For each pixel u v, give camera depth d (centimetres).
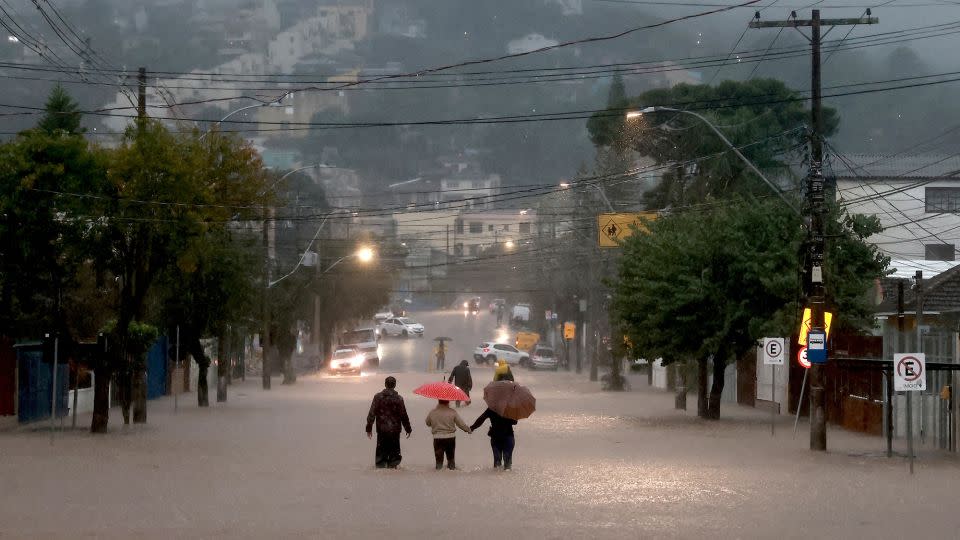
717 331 3612
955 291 3450
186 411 4094
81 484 1808
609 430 3281
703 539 1273
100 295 4028
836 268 3381
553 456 2439
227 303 4266
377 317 13200
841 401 3612
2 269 2978
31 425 3369
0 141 3061
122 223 2942
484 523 1390
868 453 2572
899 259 5028
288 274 6316
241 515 1459
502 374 2197
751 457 2434
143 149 2942
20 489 1736
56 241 2967
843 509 1556
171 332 4462
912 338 3164
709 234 3634
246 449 2530
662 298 3666
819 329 2609
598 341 7850
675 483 1866
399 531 1322
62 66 3778
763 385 4731
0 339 3297
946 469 2198
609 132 6588
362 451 2486
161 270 3497
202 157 3147
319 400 4897
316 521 1404
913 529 1371
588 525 1377
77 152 2925
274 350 8506
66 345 2988
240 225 5069
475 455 2475
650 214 4991
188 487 1777
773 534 1319
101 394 2998
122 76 3105
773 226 3516
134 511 1493
